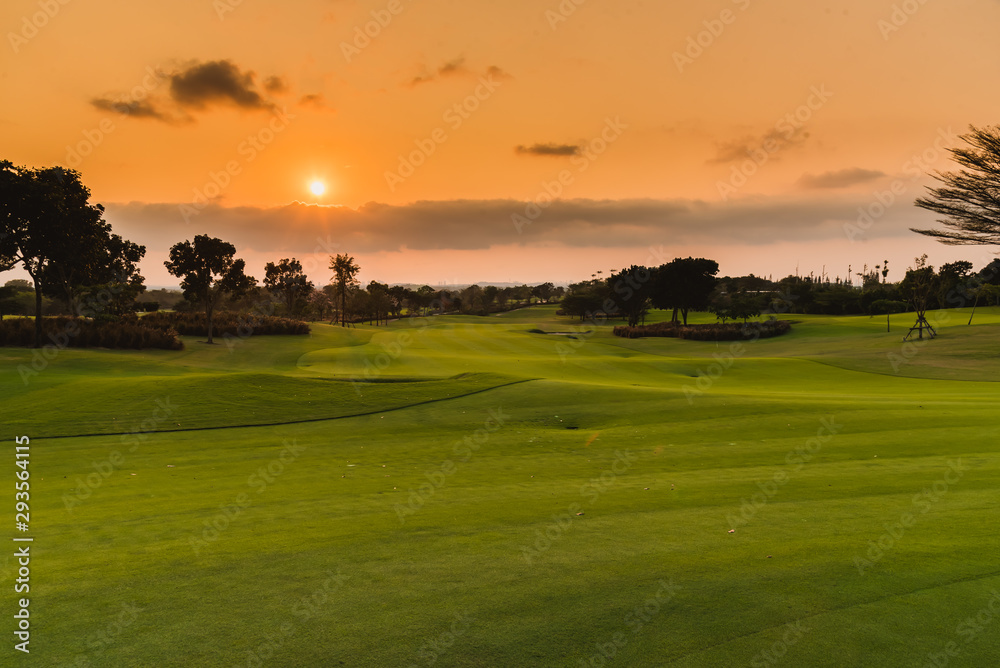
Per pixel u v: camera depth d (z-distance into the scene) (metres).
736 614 6.18
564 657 5.42
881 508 9.81
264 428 20.08
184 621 6.16
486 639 5.76
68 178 44.22
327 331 78.38
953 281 88.88
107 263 61.50
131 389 24.14
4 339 44.50
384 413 22.70
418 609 6.42
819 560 7.57
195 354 52.53
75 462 15.25
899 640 5.60
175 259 59.94
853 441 15.80
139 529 9.46
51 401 22.23
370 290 138.12
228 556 8.12
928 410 19.92
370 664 5.32
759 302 94.81
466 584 7.07
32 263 44.22
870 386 34.50
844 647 5.50
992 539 8.09
